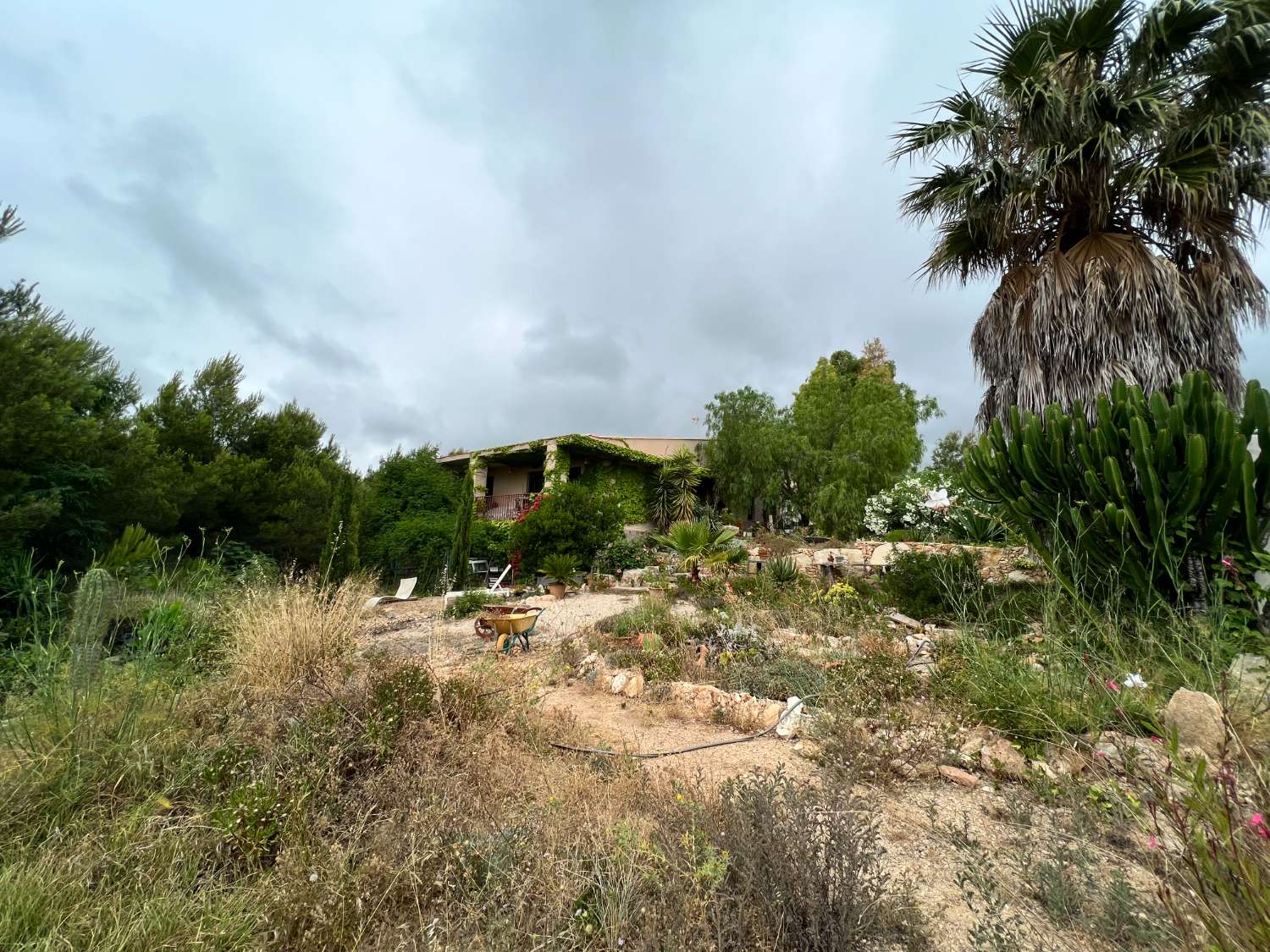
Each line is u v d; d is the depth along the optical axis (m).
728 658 4.87
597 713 4.05
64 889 1.63
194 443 13.01
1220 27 6.21
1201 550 4.11
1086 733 2.85
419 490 17.45
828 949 1.55
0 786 2.07
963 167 7.82
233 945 1.51
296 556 14.05
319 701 2.88
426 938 1.53
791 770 2.98
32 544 7.50
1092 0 6.41
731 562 11.32
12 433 6.04
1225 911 1.21
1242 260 6.67
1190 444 3.93
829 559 9.70
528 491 20.88
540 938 1.50
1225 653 3.23
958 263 8.49
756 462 18.55
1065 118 6.73
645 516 19.38
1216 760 1.78
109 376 10.10
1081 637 3.29
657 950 1.44
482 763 2.50
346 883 1.69
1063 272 6.79
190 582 6.04
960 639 3.94
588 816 2.09
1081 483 4.77
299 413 16.09
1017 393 7.20
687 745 3.43
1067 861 1.93
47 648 3.12
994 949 1.54
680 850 1.82
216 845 1.92
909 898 1.78
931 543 8.36
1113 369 6.42
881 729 3.19
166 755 2.41
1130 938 1.58
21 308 6.86
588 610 8.52
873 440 16.73
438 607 9.59
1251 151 6.14
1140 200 6.89
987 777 2.80
